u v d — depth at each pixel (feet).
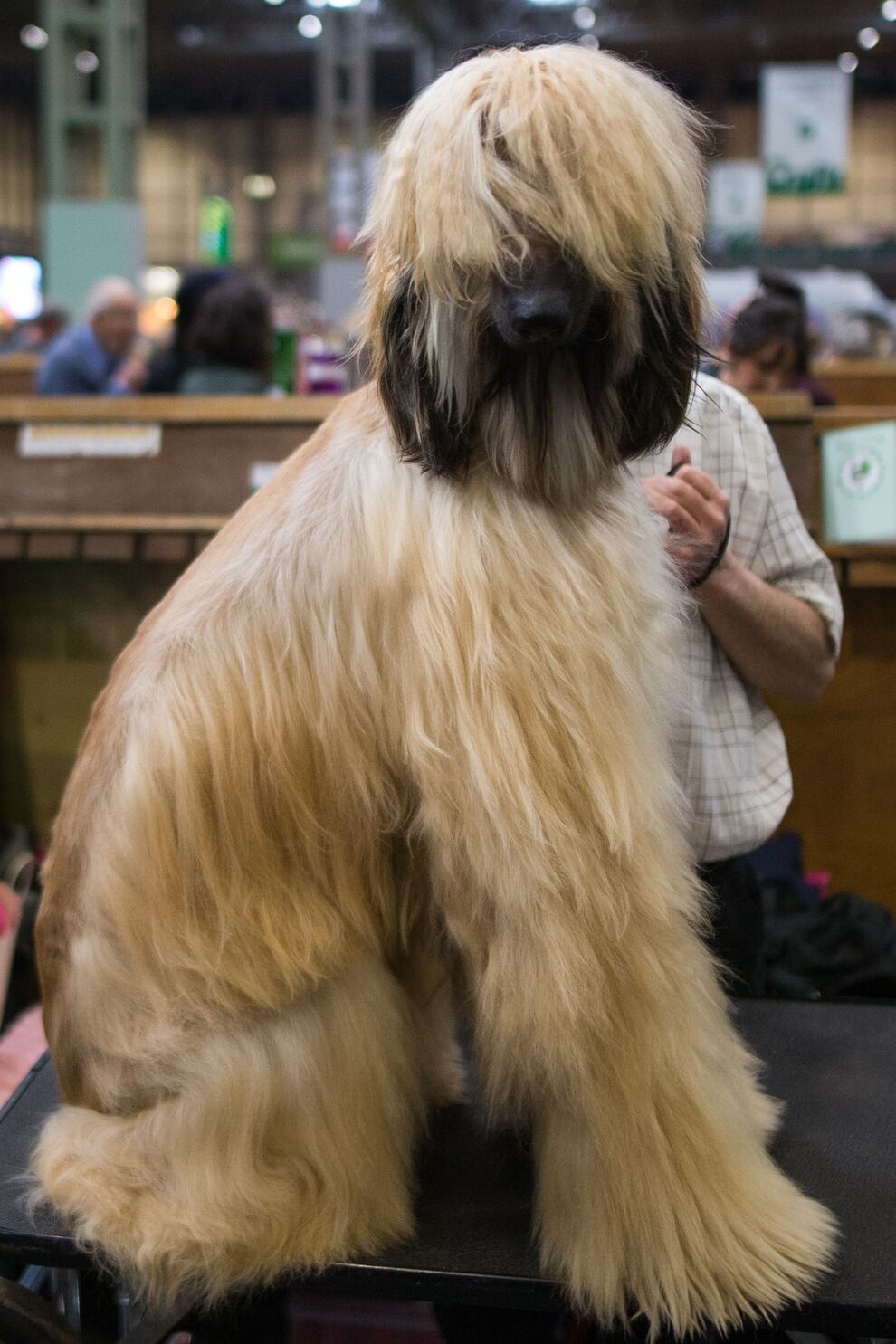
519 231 3.43
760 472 5.71
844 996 6.72
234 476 9.89
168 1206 4.03
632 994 3.82
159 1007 4.10
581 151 3.40
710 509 5.03
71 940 4.38
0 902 7.40
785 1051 5.40
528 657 3.79
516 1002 3.82
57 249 27.32
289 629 3.99
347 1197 4.05
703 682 5.54
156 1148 4.11
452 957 4.34
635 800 3.85
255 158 68.33
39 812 10.52
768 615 5.45
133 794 4.11
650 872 3.85
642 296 3.72
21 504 10.17
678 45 56.54
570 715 3.79
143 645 4.40
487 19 55.72
